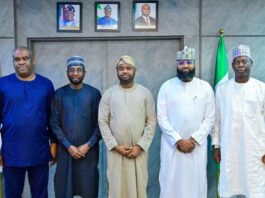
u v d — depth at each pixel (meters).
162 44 4.13
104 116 3.24
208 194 4.00
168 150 3.37
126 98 3.22
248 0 3.99
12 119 3.16
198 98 3.35
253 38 4.01
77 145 3.22
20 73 3.20
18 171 3.27
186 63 3.34
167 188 3.37
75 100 3.24
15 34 4.07
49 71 4.19
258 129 3.30
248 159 3.28
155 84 4.14
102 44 4.15
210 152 3.93
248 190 3.27
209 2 3.99
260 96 3.32
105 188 4.15
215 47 4.01
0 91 3.20
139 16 4.04
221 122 3.41
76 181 3.27
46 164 3.33
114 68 4.16
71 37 4.08
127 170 3.21
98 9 4.04
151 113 3.29
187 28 4.02
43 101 3.25
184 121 3.33
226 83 3.43
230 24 4.00
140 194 3.23
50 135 3.37
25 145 3.18
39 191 3.34
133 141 3.20
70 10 4.06
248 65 3.30
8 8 4.04
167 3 4.02
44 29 4.09
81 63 3.23
